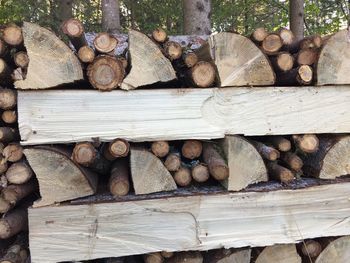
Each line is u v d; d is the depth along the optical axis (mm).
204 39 3635
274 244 2537
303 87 2461
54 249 2283
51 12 8875
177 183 2449
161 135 2324
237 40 2350
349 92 2518
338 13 9391
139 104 2291
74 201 2311
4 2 7582
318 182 2557
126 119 2285
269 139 2666
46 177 2256
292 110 2461
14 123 2426
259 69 2391
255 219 2459
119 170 2461
